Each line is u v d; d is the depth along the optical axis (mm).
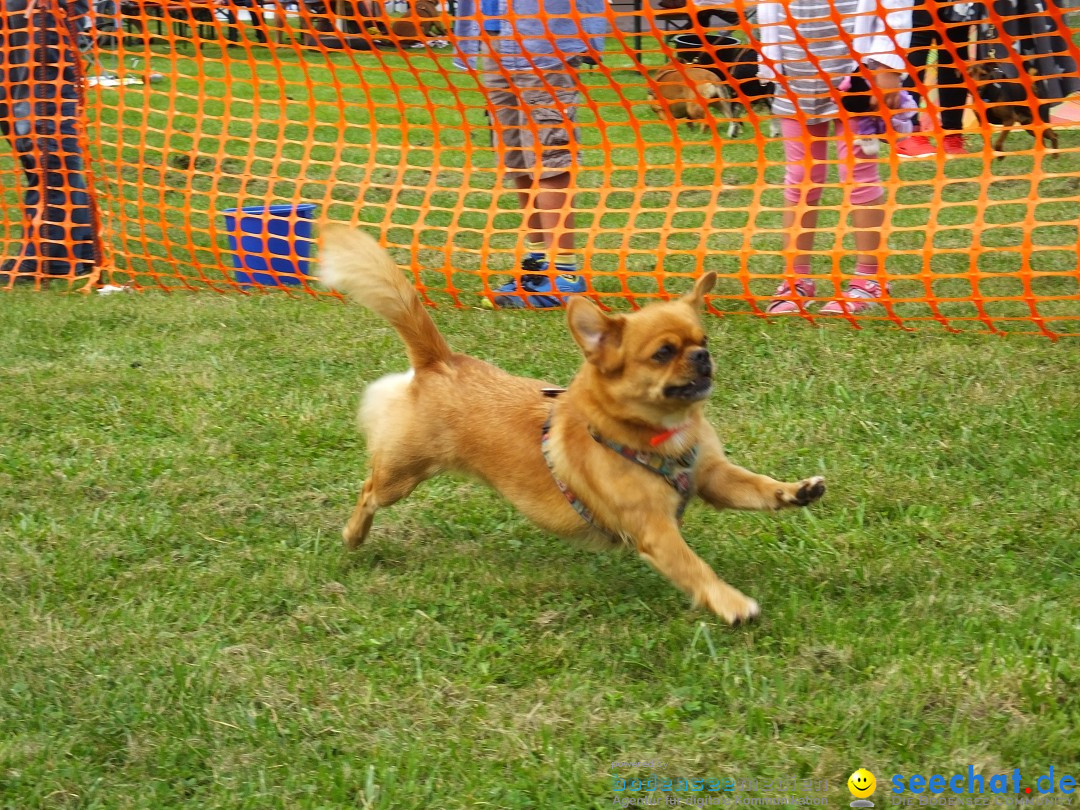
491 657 3229
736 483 3455
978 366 4988
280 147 7570
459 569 3773
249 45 7633
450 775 2707
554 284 6473
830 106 6102
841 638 3094
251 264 7363
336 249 3719
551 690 2992
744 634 3203
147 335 6270
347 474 4539
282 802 2629
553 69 6668
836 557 3631
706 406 4922
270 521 4199
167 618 3502
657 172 10602
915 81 5621
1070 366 4930
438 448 3725
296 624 3451
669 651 3184
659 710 2879
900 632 3129
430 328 3816
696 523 3971
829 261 7246
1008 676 2820
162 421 5066
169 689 3096
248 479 4480
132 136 12164
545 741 2771
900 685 2852
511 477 3605
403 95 14719
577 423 3434
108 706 3035
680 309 3375
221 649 3311
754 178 10141
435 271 6863
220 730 2912
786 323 5832
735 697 2893
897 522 3840
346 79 15250
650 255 7656
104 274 7664
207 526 4129
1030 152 5551
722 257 7453
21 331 6363
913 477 4121
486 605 3527
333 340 6008
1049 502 3832
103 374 5609
